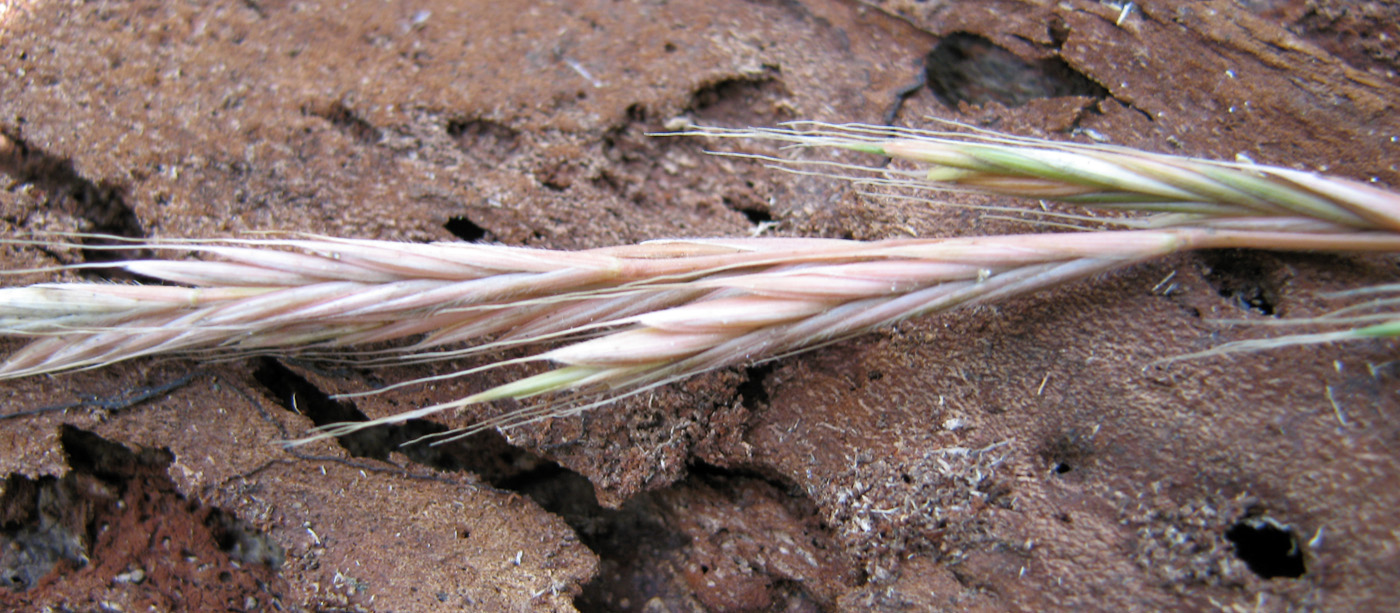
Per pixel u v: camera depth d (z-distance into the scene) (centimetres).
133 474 5
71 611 5
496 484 5
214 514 5
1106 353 5
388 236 5
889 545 5
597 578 5
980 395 5
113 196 5
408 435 5
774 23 6
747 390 5
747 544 5
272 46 6
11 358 5
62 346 5
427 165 6
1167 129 5
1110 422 5
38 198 5
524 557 5
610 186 6
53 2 6
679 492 5
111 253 5
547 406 5
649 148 6
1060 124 5
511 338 5
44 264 5
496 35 6
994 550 5
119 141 5
